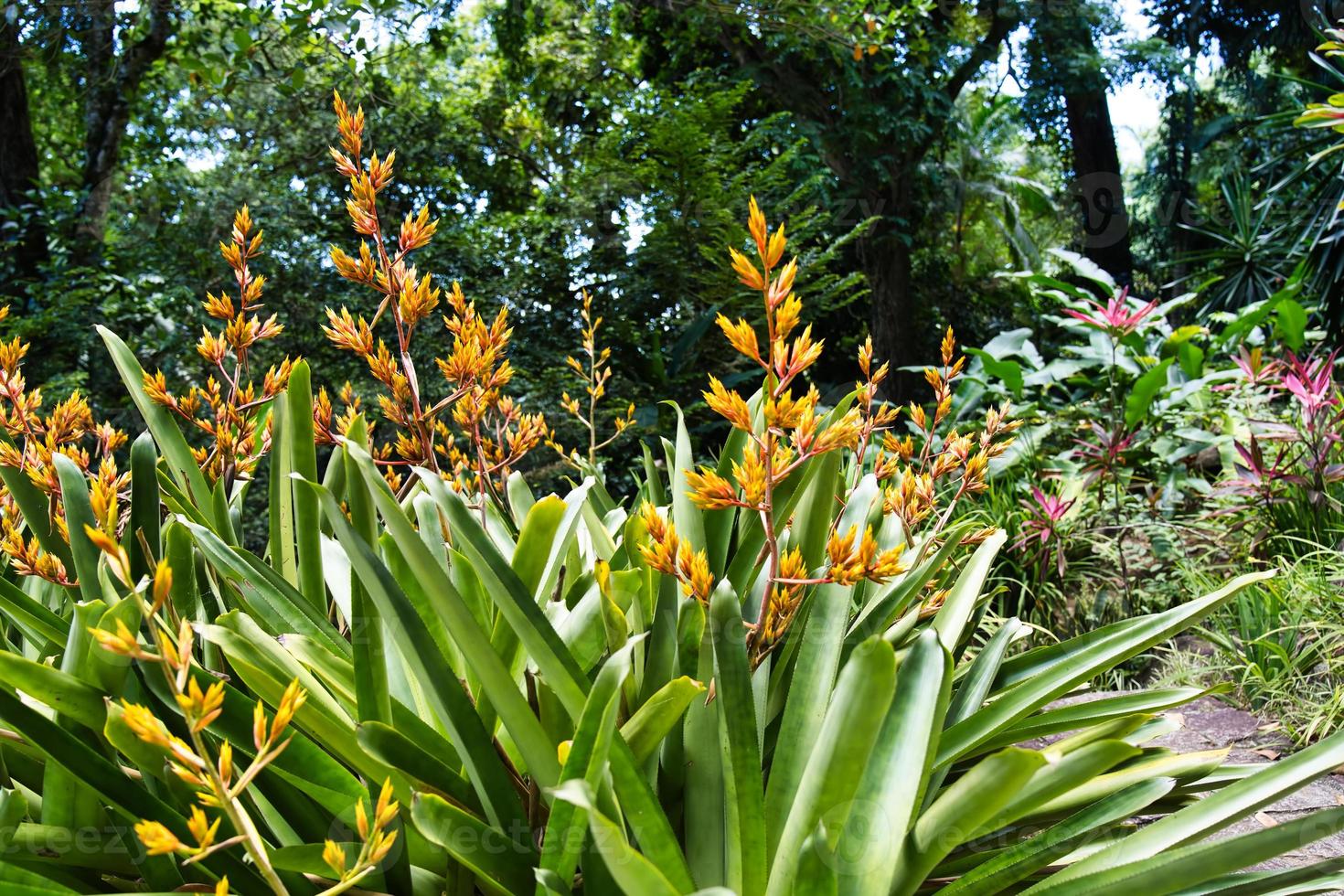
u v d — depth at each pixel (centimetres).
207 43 655
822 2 730
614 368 751
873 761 85
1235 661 269
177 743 64
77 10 634
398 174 892
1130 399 429
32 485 124
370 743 86
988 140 1609
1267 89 1429
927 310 1369
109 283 662
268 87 783
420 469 96
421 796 80
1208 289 902
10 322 583
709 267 806
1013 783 75
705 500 96
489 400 131
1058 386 586
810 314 914
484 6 1241
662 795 101
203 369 619
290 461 133
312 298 662
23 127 716
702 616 101
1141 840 87
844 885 79
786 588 100
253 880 89
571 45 1159
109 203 758
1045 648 125
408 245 119
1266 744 230
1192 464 446
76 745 86
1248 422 409
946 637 124
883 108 1009
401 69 924
